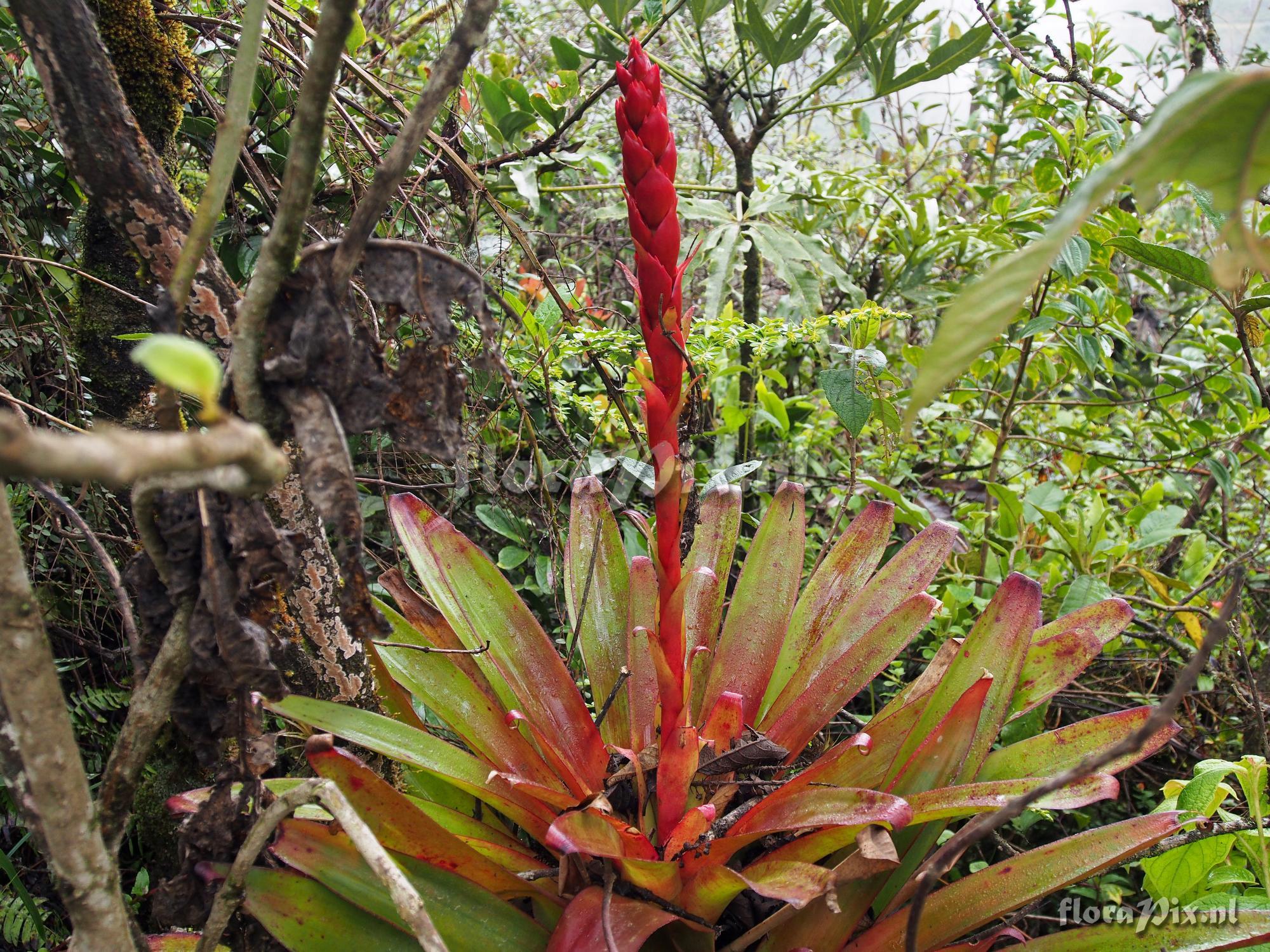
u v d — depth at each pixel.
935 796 1.37
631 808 1.74
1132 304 3.79
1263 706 2.24
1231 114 0.53
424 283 1.06
